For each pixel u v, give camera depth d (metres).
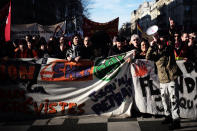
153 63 4.82
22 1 25.25
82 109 4.67
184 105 4.64
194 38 5.14
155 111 4.67
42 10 30.83
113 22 8.22
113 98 4.72
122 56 4.80
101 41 4.99
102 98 4.71
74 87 4.70
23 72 4.61
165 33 4.70
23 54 5.43
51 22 34.44
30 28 8.34
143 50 4.92
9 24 5.88
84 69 4.76
